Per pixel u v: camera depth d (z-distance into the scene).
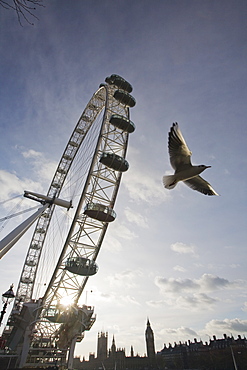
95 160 39.66
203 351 155.50
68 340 46.03
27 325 43.59
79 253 42.09
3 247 17.28
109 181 43.81
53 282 41.88
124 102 48.56
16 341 47.38
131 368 171.50
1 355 43.28
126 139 46.88
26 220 26.52
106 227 43.38
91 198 41.56
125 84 51.34
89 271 40.00
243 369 114.44
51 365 44.94
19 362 42.56
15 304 54.97
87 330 49.81
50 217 61.84
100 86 57.62
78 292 45.47
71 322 44.69
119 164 40.59
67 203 45.72
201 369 139.00
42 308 43.41
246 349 125.56
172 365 167.88
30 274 68.12
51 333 48.69
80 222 41.94
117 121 43.69
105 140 44.66
